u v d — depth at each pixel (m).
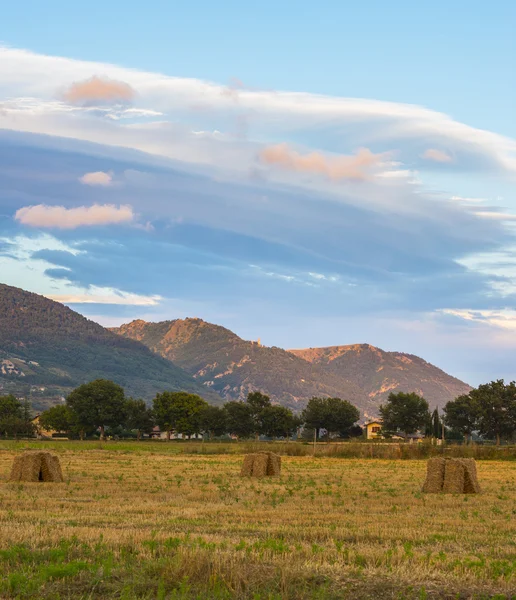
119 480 42.00
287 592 15.18
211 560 16.59
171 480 42.16
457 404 165.75
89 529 21.09
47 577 15.81
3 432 159.00
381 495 35.78
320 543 20.58
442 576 16.39
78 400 170.12
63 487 37.19
